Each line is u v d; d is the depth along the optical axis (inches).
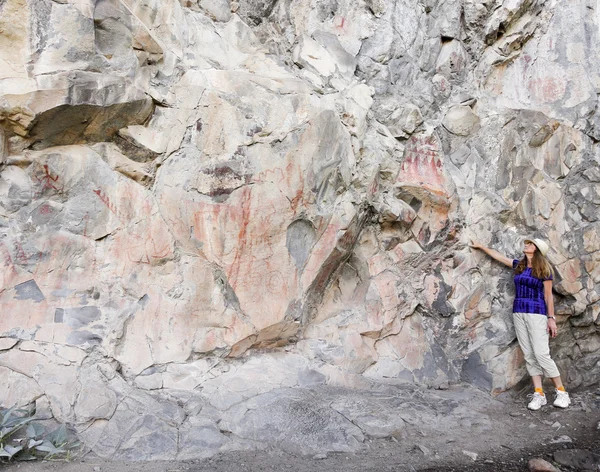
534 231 171.6
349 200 150.6
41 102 115.0
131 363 126.6
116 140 131.8
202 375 132.8
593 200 175.0
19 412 110.7
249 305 138.8
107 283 128.0
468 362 163.5
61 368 119.0
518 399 156.9
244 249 137.9
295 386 140.2
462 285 167.6
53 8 118.5
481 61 187.5
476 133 179.0
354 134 154.4
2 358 115.7
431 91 179.9
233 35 158.9
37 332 119.8
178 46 144.1
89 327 124.3
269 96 142.7
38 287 122.0
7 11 114.7
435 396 148.1
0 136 117.0
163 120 136.5
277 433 117.3
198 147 136.4
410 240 167.9
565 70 184.9
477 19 183.3
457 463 113.0
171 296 133.1
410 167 168.1
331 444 115.4
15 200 120.8
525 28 185.9
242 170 136.7
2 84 113.0
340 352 150.3
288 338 147.0
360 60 173.0
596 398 158.9
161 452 108.4
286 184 139.5
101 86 122.0
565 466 113.2
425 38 182.7
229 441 114.1
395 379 154.9
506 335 162.7
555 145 177.5
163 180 134.4
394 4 179.2
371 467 108.5
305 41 166.9
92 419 114.0
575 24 185.8
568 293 166.1
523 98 187.8
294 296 143.7
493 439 126.1
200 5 155.6
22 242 121.2
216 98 136.8
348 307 159.2
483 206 171.6
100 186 128.7
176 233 134.7
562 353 169.2
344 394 139.2
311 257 146.7
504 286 167.5
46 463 102.1
